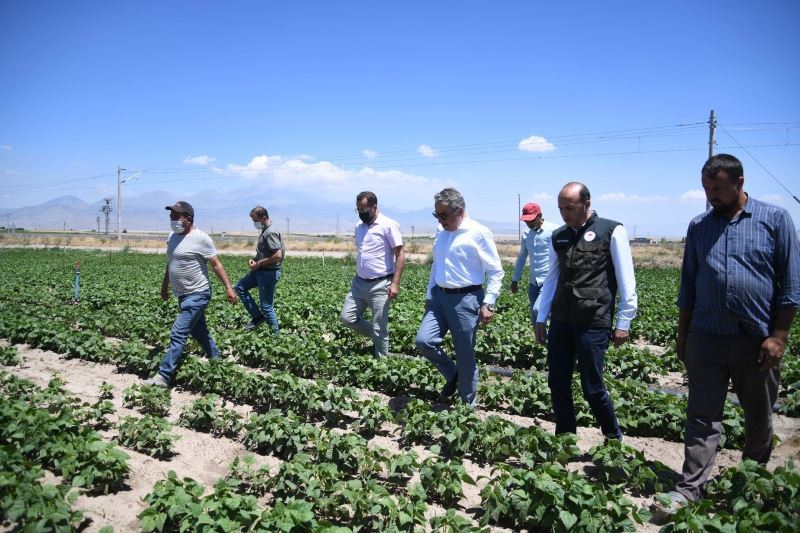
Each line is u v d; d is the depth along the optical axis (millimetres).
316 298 15141
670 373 9562
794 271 4121
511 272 31266
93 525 4090
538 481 4176
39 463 4855
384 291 8102
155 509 3982
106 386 6895
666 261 42406
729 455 5688
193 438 5945
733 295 4262
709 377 4465
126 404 6852
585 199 5008
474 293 6258
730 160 4180
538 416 6895
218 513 3906
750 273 4227
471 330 6266
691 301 4703
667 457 5738
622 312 5008
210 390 7453
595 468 5277
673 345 11031
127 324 10992
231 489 4492
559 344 5328
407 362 7715
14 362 8602
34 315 12352
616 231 5031
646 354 9156
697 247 4539
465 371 6383
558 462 5008
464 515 4555
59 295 16656
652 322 12516
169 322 11297
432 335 6426
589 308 5035
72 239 75312
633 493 4809
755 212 4262
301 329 11641
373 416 6090
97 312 12812
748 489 4246
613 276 5109
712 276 4363
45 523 3695
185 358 8031
